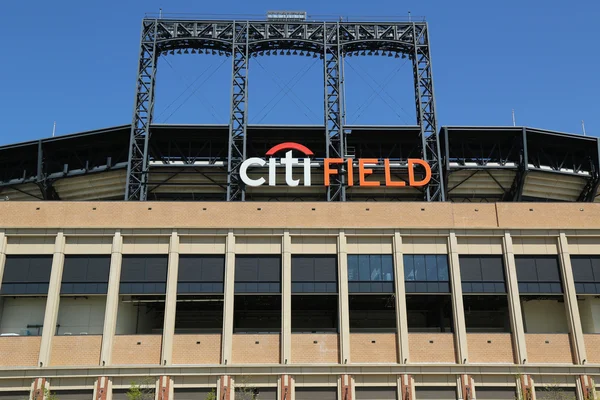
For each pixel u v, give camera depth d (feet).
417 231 159.43
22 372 144.66
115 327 150.51
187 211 161.07
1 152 196.34
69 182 199.31
